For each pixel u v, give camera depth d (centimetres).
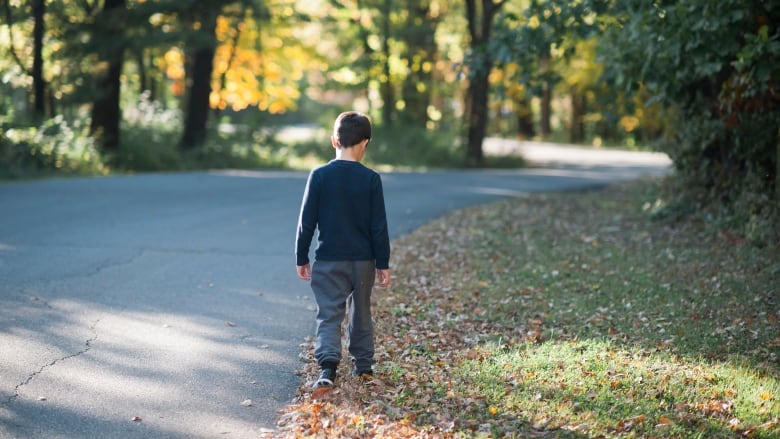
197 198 1502
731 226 1169
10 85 2123
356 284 543
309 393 539
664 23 928
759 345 659
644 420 489
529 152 4238
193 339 655
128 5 2322
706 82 1272
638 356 627
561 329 716
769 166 1198
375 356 620
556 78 1243
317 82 3831
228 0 2383
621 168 3092
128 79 3228
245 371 585
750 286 856
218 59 3581
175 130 2694
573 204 1658
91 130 2281
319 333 537
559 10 1142
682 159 1318
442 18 3734
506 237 1204
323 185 536
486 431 470
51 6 2147
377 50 3616
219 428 480
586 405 518
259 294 816
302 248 536
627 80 1130
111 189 1573
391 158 2995
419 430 469
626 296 836
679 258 1026
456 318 750
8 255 929
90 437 457
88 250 980
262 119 2909
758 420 496
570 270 970
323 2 3616
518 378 570
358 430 465
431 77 3656
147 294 792
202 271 905
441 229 1263
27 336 634
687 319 740
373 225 538
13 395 510
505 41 1182
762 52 847
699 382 561
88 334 651
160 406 509
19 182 1641
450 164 3112
